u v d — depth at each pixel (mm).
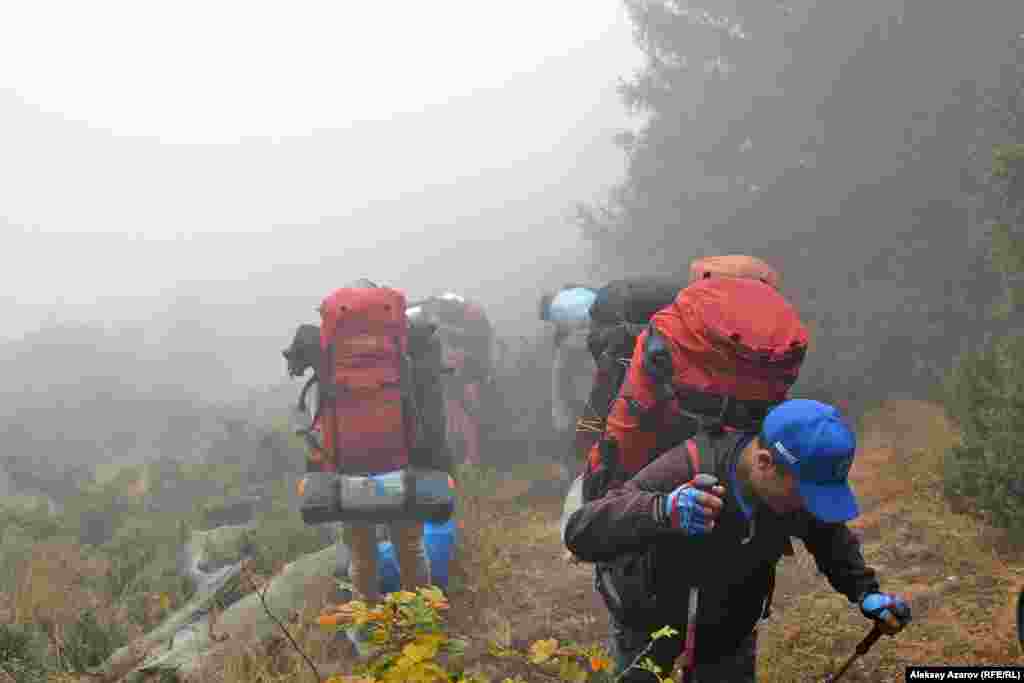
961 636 3814
